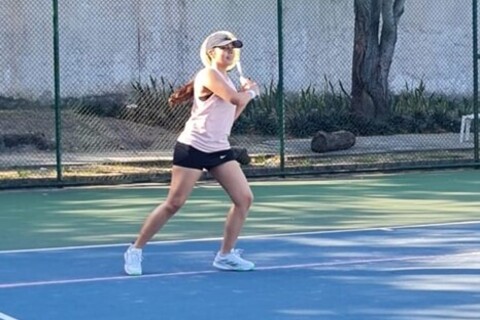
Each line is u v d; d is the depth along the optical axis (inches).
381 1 1103.6
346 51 1235.9
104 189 770.8
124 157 913.5
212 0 1202.6
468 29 1270.9
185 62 1197.1
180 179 450.3
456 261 487.2
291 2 1216.8
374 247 526.0
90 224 614.2
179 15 1194.0
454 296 415.2
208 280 450.0
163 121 1085.8
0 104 1129.4
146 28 1184.2
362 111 1103.0
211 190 747.4
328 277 454.0
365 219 620.7
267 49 1212.5
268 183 794.8
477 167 868.0
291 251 517.0
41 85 1153.4
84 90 1161.4
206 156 447.8
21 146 968.3
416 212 647.8
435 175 832.9
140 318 385.4
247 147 973.8
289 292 425.1
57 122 773.9
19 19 1151.0
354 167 842.2
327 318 382.9
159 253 514.6
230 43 440.5
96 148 1002.1
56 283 447.8
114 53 1173.7
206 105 443.5
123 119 1090.7
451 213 642.8
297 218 626.5
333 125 1080.8
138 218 636.1
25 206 689.6
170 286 438.9
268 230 583.2
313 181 804.6
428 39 1255.5
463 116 1032.8
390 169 848.9
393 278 450.3
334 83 1222.9
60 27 1157.7
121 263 491.8
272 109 1074.7
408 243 536.4
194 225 601.3
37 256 512.7
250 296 418.6
